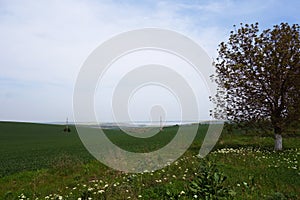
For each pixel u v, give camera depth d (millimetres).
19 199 9734
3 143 40156
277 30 20078
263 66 19797
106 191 9398
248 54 20688
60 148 31016
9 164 19875
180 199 8219
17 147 34031
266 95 20500
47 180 13242
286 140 25734
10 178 14570
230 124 21719
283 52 19109
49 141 42875
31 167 18203
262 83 20281
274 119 19812
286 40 19547
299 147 21156
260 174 11406
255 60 19922
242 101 21094
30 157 23719
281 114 20188
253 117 20594
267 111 20406
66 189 10781
